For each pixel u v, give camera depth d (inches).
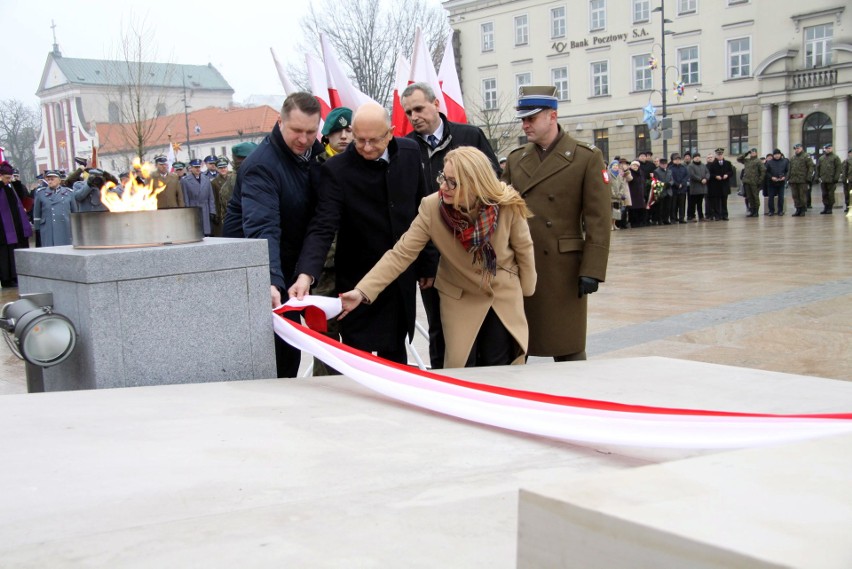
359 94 266.2
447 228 161.6
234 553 71.2
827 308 305.4
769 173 936.3
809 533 50.4
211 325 150.6
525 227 167.2
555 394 137.5
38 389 161.0
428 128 203.2
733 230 746.2
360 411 124.8
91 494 85.8
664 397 135.9
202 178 622.2
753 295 348.5
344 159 173.3
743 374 157.2
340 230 179.9
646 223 891.4
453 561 69.1
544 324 190.1
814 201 1191.6
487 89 1902.1
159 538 74.7
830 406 128.0
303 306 154.3
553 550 55.7
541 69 1800.0
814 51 1443.2
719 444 96.1
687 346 253.9
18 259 157.6
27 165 3868.1
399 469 95.4
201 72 4158.5
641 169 863.1
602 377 154.1
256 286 155.6
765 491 58.3
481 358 172.9
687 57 1592.0
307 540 73.9
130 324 141.6
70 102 3599.9
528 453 103.4
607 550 52.8
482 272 163.2
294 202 171.6
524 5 1795.0
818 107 1441.9
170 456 98.5
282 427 113.0
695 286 386.0
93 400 125.9
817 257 477.1
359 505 82.9
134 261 141.1
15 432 107.1
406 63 279.9
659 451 103.9
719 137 1571.1
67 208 542.6
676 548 49.8
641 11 1631.4
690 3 1568.7
